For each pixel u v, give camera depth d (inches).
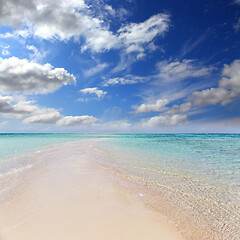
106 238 121.2
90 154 555.2
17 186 231.1
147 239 121.8
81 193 208.5
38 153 568.1
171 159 462.0
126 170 334.0
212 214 163.8
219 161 434.6
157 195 208.7
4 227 132.6
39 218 146.7
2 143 1061.1
